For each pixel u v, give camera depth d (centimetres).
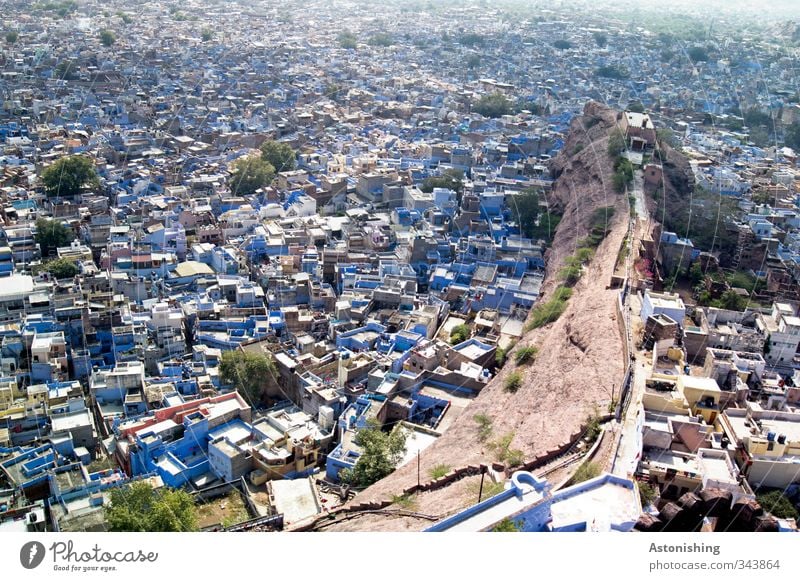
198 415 8219
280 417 8588
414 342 9788
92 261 11950
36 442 8006
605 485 5159
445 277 12125
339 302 10781
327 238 13362
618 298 9400
